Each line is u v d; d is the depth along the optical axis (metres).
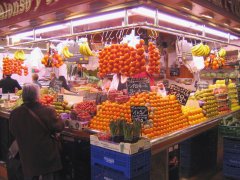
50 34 5.77
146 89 3.74
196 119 3.98
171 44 7.38
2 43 7.21
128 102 3.25
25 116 2.98
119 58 3.75
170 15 3.68
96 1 3.24
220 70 8.12
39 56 5.60
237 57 7.70
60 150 3.30
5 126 4.70
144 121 2.98
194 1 3.34
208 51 4.85
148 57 4.07
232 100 5.55
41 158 2.97
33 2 4.08
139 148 2.52
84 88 5.97
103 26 4.92
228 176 4.21
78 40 5.41
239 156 4.09
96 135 2.80
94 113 3.54
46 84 8.24
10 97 5.55
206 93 4.54
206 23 4.34
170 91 4.17
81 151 3.26
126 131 2.53
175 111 3.60
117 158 2.53
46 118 2.98
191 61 5.30
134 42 3.84
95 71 7.75
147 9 3.32
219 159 5.01
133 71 3.68
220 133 4.44
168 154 3.29
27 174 3.01
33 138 2.96
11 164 3.63
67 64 7.68
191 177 4.56
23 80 9.17
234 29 5.27
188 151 4.57
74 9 3.58
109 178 2.63
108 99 3.72
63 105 3.84
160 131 3.18
